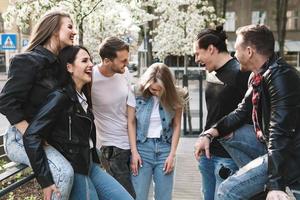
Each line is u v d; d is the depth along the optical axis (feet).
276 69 7.65
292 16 123.13
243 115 9.50
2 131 39.40
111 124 11.85
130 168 12.00
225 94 10.47
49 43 8.40
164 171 11.84
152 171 12.01
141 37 82.48
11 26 23.98
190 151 26.14
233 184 8.15
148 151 11.83
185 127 32.65
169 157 11.86
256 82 8.08
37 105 7.71
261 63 8.04
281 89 7.48
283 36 117.70
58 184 7.38
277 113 7.48
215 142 10.80
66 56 8.24
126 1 24.41
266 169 7.82
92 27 24.53
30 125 7.35
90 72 8.44
